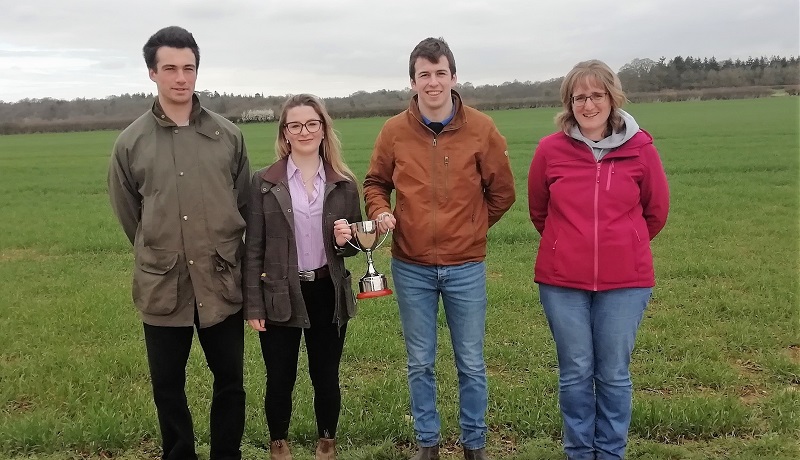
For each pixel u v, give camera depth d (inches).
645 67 3821.4
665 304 288.2
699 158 935.0
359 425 176.4
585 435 152.9
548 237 152.4
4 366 228.1
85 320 280.8
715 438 168.6
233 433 152.0
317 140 150.3
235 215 145.8
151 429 176.1
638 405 177.2
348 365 228.5
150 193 140.1
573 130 148.7
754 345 234.5
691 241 423.2
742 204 560.4
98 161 1344.7
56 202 748.0
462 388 159.0
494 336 252.8
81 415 185.6
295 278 147.5
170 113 142.2
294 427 175.0
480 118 154.1
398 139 155.2
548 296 153.2
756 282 311.4
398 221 155.6
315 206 150.6
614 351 148.6
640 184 148.7
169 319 142.4
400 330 264.1
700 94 3309.5
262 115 3115.2
